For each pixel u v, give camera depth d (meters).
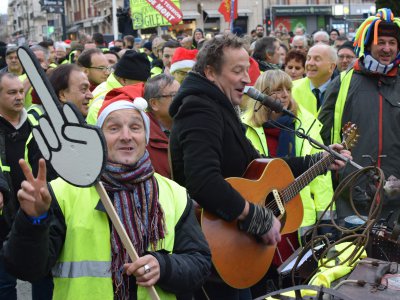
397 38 4.51
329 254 3.23
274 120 4.16
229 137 3.25
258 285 3.88
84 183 2.14
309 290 2.67
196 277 2.43
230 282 3.25
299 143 4.19
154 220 2.39
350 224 3.39
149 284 2.23
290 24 37.69
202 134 3.09
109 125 2.43
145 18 11.95
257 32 15.40
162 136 3.96
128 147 2.41
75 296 2.32
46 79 2.15
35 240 2.16
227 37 3.24
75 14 49.84
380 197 2.96
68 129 2.14
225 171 3.29
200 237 2.54
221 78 3.23
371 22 4.52
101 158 2.09
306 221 4.06
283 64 8.91
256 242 3.30
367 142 4.51
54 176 3.47
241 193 3.34
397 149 4.51
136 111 2.46
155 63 10.23
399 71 4.82
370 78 4.61
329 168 3.80
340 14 33.41
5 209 4.01
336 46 11.31
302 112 4.32
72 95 4.40
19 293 5.26
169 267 2.32
